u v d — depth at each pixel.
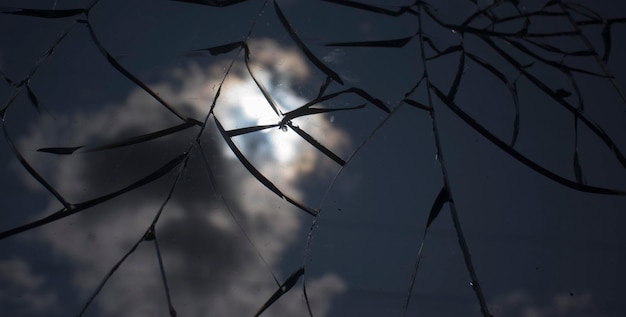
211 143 1.11
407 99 1.10
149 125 1.13
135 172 1.10
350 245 1.08
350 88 1.13
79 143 1.11
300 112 1.12
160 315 1.06
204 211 1.09
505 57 1.16
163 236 1.08
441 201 1.05
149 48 1.16
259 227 1.08
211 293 1.06
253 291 1.06
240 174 1.10
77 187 1.10
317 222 1.08
